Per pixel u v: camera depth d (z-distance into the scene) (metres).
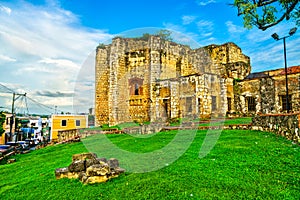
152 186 5.32
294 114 8.16
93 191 5.40
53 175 7.21
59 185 6.16
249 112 23.12
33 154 15.66
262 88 22.50
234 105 24.08
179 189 5.07
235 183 5.18
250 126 11.51
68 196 5.36
